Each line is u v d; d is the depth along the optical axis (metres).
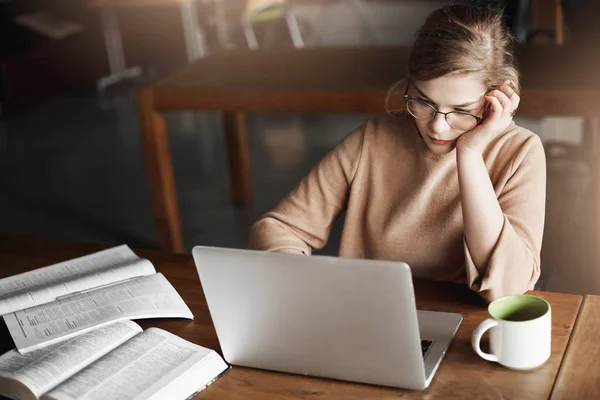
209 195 4.09
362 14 7.70
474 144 1.42
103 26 6.34
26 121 5.61
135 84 6.25
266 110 2.92
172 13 6.32
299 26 6.52
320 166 1.75
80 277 1.57
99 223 3.88
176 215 3.37
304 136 4.80
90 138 5.16
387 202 1.68
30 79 5.87
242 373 1.30
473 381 1.22
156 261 1.73
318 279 1.16
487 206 1.44
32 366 1.27
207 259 1.22
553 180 3.38
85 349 1.32
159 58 6.55
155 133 3.16
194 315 1.49
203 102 3.02
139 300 1.49
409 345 1.16
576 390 1.17
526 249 1.47
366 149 1.70
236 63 3.33
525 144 1.55
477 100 1.40
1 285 1.59
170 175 3.29
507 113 1.39
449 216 1.62
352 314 1.17
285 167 4.34
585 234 2.86
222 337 1.31
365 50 3.34
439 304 1.47
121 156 4.78
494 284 1.43
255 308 1.24
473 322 1.40
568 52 2.98
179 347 1.33
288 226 1.74
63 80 6.17
